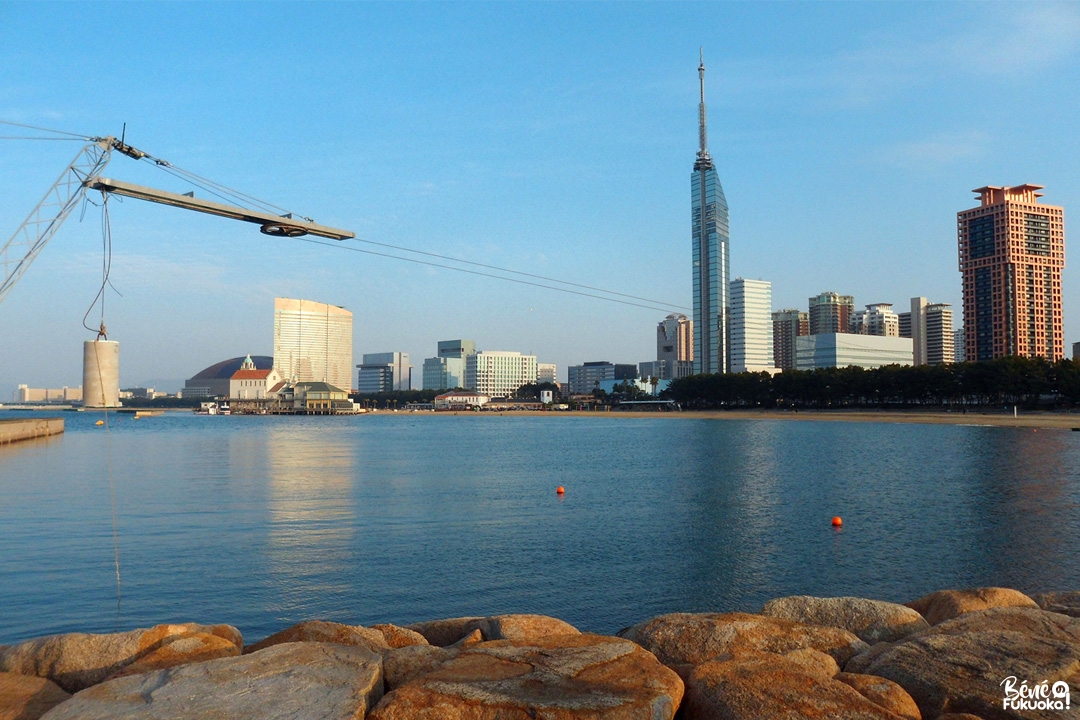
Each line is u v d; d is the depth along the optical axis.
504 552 38.00
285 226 33.97
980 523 45.69
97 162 38.25
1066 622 13.25
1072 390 186.62
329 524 46.47
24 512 51.16
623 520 48.03
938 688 10.87
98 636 12.91
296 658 11.16
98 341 23.08
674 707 10.02
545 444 134.88
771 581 32.56
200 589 30.95
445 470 83.38
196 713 9.19
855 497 58.38
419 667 11.77
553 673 10.67
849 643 13.25
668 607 28.80
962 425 178.38
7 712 10.65
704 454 104.62
